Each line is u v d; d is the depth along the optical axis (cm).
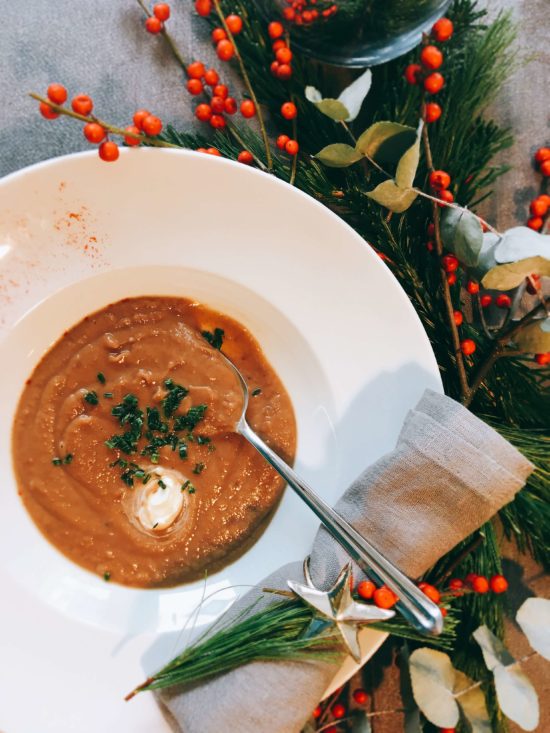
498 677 30
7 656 30
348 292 31
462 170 33
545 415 35
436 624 26
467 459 28
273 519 33
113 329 33
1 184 29
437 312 34
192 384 34
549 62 36
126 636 31
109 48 35
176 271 32
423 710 30
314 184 33
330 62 33
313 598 27
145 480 33
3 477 32
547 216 33
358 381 32
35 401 33
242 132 34
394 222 34
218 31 32
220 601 32
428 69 28
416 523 29
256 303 33
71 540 33
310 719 34
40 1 34
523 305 36
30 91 34
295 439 33
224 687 28
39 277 31
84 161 29
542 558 35
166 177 30
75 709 30
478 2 36
